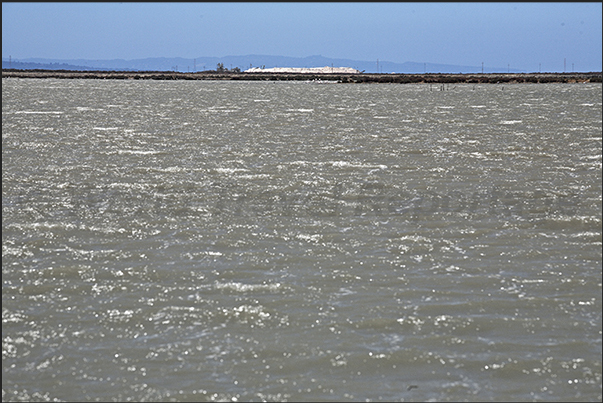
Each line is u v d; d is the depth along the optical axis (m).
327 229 74.00
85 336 47.56
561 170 111.94
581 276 59.34
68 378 41.97
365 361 44.00
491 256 65.00
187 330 48.47
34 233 71.75
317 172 109.25
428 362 44.00
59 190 93.88
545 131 173.38
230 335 47.66
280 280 58.09
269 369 43.03
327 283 57.47
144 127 181.88
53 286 56.72
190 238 70.50
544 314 51.31
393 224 76.38
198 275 59.38
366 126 187.50
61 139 151.12
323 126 187.38
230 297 54.31
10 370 42.94
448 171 110.62
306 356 44.59
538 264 62.62
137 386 41.03
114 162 118.38
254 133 167.38
